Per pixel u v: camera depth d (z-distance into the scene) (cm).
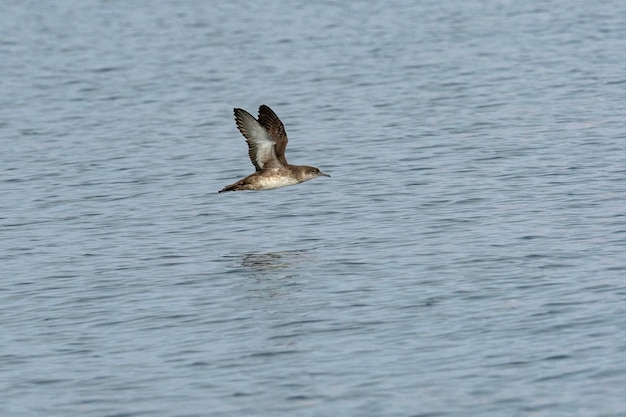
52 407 2005
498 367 2053
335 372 2072
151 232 3025
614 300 2331
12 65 5959
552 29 6288
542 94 4678
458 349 2141
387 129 4212
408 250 2748
